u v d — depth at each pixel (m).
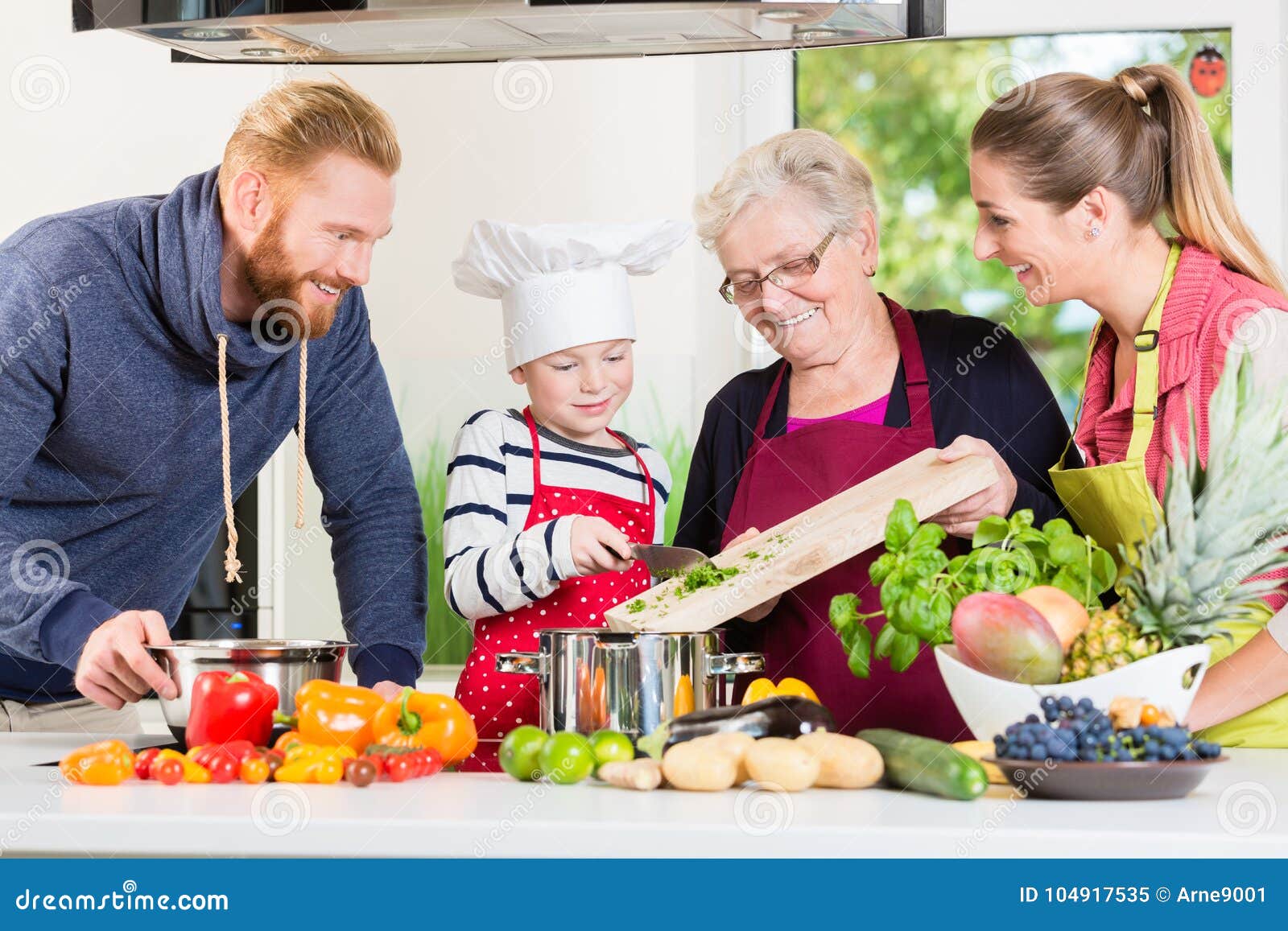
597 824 0.86
